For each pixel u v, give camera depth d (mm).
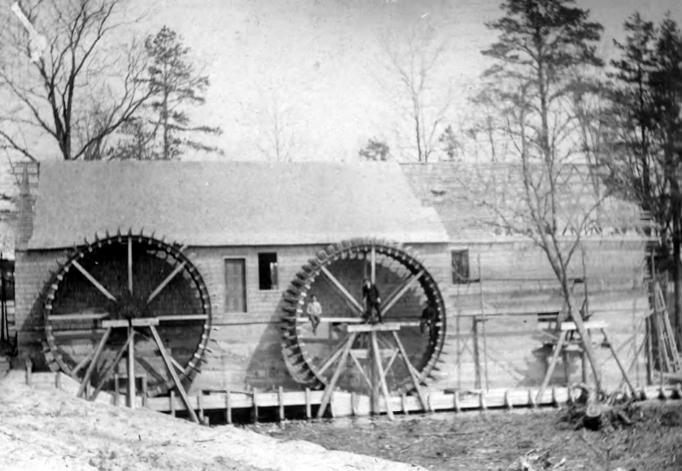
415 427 19125
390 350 20562
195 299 20000
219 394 19266
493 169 20641
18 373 19031
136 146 19469
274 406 19547
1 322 19656
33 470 14188
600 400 19609
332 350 20359
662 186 20797
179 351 19875
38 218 19312
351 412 19750
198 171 19781
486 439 18172
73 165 19469
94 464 14695
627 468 16922
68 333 19406
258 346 20078
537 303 21375
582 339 21094
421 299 20984
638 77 20078
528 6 19734
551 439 18062
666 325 21328
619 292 21438
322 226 20250
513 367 21109
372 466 16453
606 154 20609
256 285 20094
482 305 21062
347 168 20406
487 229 20984
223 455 16047
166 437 16906
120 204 19531
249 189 20031
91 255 19656
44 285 19328
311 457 16578
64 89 19188
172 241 19500
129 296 19391
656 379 21188
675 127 20375
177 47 19109
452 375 20828
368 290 20250
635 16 19859
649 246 21125
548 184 20734
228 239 19859
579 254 21188
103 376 19203
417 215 20562
